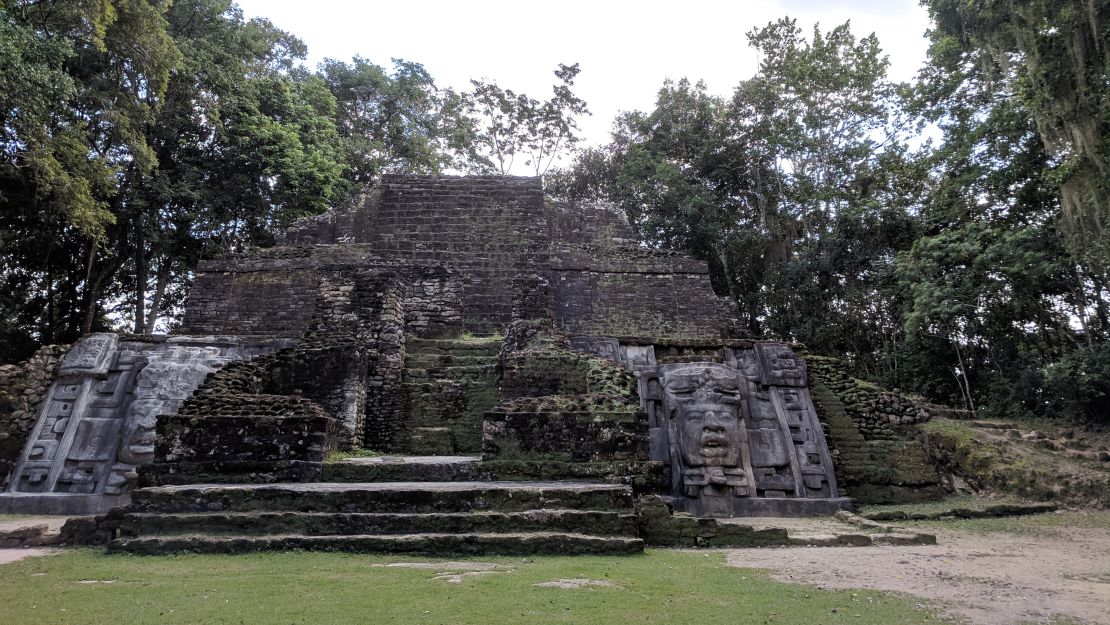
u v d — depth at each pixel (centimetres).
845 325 2305
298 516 661
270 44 2748
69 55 1533
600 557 615
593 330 1817
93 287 2200
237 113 2244
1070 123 1303
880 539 772
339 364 1160
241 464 833
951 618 424
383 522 656
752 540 736
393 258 1872
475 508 686
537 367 1153
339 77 3128
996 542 813
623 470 847
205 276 1845
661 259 1956
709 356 1270
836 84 2450
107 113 1750
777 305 2547
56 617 393
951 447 1306
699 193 2633
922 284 1758
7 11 1495
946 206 2008
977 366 1867
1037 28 1351
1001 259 1623
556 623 380
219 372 1070
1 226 1959
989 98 1858
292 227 2091
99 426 1150
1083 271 1570
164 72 1852
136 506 692
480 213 2036
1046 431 1447
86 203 1619
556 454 873
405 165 3253
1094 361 1445
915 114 2161
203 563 571
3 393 1187
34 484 1095
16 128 1470
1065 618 430
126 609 411
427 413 1232
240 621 382
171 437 845
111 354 1241
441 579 500
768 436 1155
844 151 2447
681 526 730
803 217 2569
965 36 1524
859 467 1220
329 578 502
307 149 2425
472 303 1772
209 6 2256
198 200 2169
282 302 1794
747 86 2750
